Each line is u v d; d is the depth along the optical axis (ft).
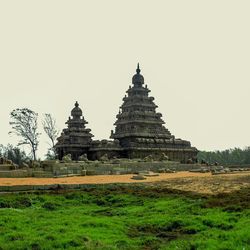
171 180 163.43
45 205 103.65
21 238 63.77
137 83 374.43
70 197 115.85
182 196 109.60
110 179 179.22
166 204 97.81
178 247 59.06
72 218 81.25
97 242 60.80
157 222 77.00
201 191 121.39
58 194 119.03
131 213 91.56
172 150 355.36
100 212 95.71
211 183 142.72
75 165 230.27
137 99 360.89
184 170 292.61
